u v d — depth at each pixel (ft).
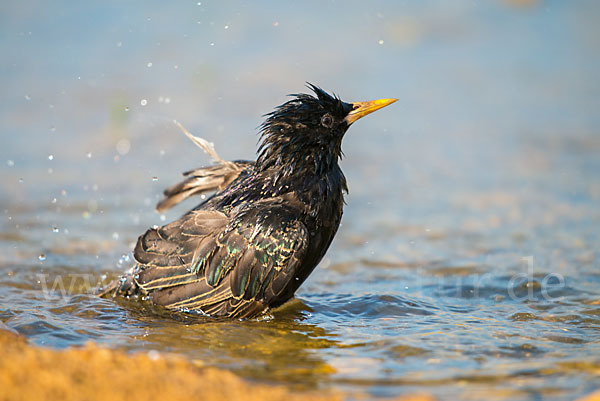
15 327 28.55
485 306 33.27
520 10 92.84
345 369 25.07
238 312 31.04
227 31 80.79
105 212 45.60
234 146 55.77
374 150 58.44
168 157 54.75
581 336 28.71
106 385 21.53
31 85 66.90
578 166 54.39
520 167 54.65
